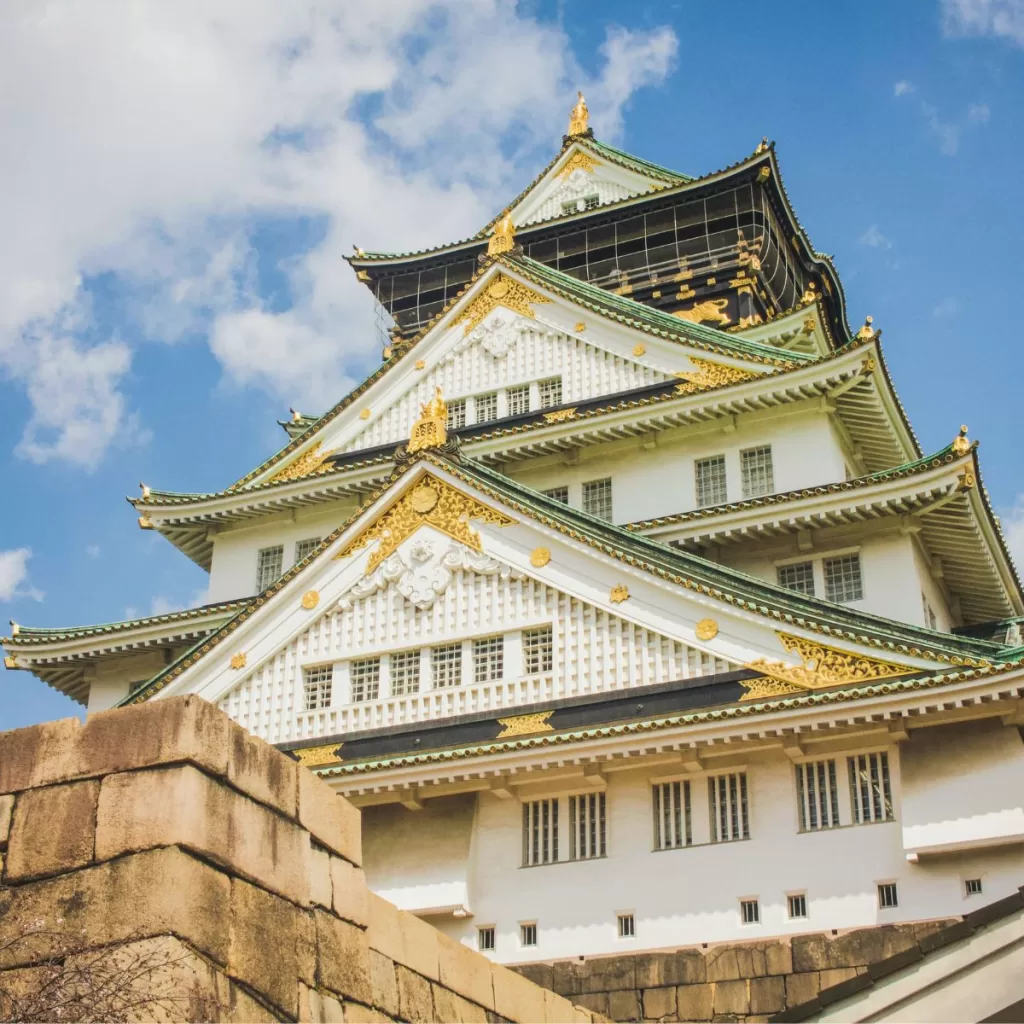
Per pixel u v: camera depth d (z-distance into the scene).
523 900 30.94
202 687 36.44
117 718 14.00
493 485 36.00
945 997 14.66
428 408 37.56
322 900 14.89
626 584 33.38
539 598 34.22
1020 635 38.81
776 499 36.75
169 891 12.95
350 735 34.41
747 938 28.81
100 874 13.24
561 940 30.22
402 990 16.11
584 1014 20.03
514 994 18.50
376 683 35.00
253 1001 13.32
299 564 36.69
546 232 56.41
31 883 13.43
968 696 28.05
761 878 29.30
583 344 44.75
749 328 48.56
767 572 37.47
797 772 30.08
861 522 36.81
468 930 31.03
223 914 13.34
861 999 15.08
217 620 42.38
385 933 16.20
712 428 41.12
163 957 12.63
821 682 30.22
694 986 28.72
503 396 45.09
